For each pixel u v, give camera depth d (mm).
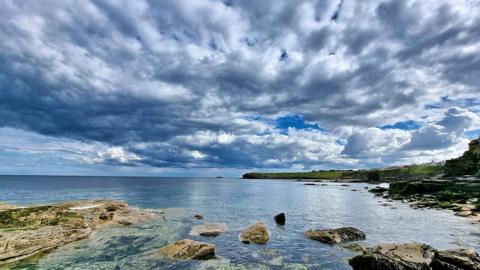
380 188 90125
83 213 32906
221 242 24250
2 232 21469
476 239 25875
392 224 33312
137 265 18234
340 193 87812
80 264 18266
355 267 18016
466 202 47938
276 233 28172
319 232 25828
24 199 61719
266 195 78812
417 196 62062
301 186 139500
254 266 18516
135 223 30609
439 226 31891
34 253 19891
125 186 122625
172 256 19594
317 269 18078
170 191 91188
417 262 16438
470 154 91125
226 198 67625
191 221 32719
